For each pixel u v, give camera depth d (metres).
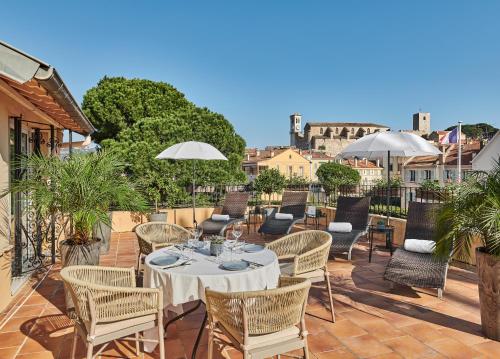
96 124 17.62
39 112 5.86
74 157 4.76
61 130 8.99
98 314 2.74
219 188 13.16
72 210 4.41
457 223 3.59
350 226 7.17
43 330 3.91
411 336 3.75
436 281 4.71
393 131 7.61
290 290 2.56
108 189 4.52
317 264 4.04
